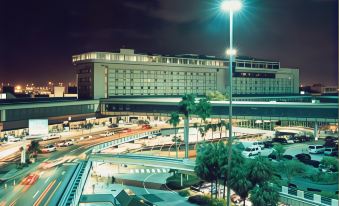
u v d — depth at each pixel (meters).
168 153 101.31
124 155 74.38
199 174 57.94
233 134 131.00
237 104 116.62
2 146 97.81
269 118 111.25
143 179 80.56
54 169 71.56
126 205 57.16
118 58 165.50
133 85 172.00
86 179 64.62
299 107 106.12
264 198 42.31
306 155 82.38
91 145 100.44
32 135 91.81
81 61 163.25
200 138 123.31
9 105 105.69
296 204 45.59
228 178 35.31
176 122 88.75
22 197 53.78
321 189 59.25
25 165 75.12
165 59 184.25
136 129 138.00
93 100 151.88
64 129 131.75
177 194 68.62
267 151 93.81
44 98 160.38
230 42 34.50
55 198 52.72
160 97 182.12
